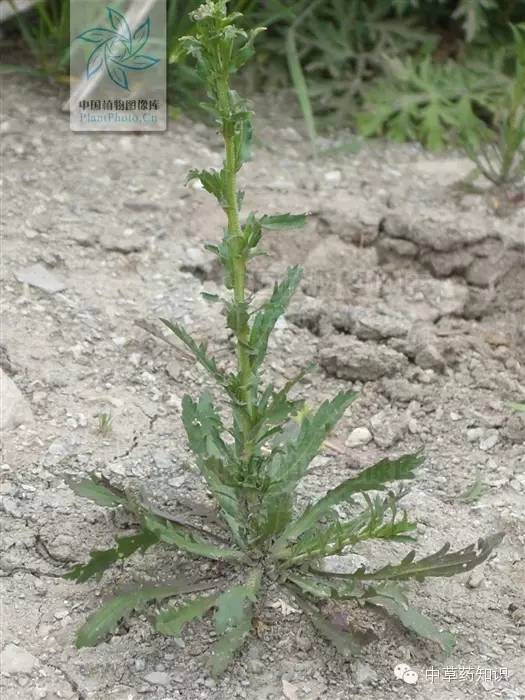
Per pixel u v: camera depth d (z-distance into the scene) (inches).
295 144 37.8
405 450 29.4
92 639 24.8
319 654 25.4
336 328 32.0
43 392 29.4
